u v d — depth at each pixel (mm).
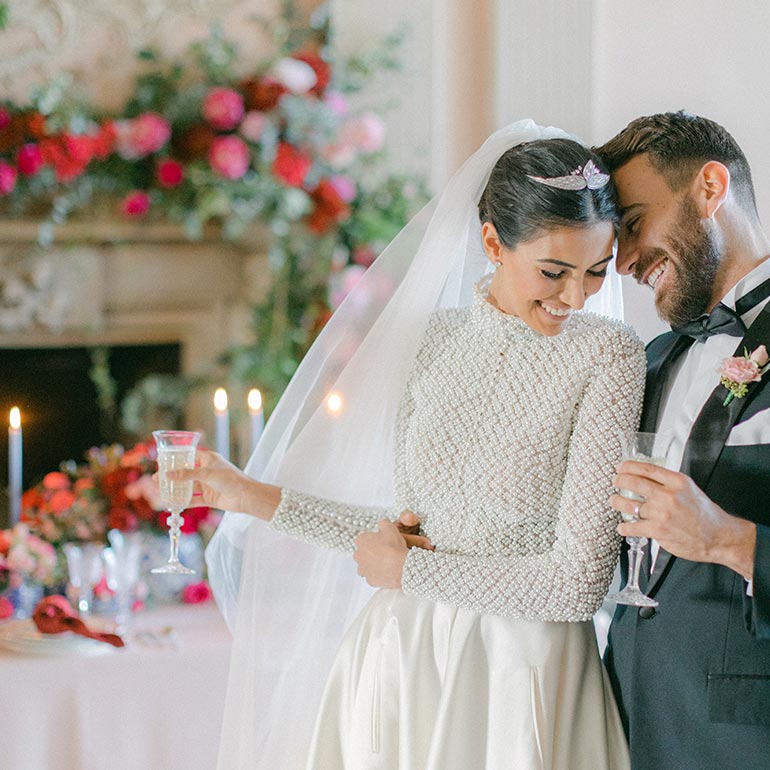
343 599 2453
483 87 3984
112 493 3281
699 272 2008
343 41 5000
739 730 1850
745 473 1886
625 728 2033
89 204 4871
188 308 5098
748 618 1821
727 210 2014
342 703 2242
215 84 4852
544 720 1994
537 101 3750
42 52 4797
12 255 4879
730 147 2035
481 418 2133
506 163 2039
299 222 4875
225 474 2344
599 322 2086
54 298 4953
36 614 2900
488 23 3920
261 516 2350
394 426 2316
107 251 4980
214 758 2889
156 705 2855
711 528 1763
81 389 5211
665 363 2084
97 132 4684
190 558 3383
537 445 2080
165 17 4875
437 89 4199
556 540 2029
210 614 3256
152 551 3332
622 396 2010
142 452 3381
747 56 2938
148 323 5082
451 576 2055
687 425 1998
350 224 4863
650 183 2016
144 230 4945
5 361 5133
